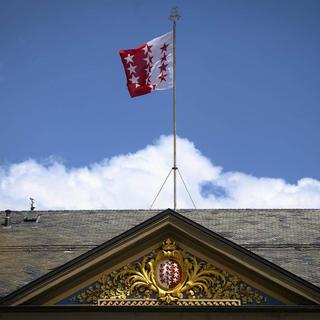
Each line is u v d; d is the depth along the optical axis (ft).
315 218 114.11
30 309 92.94
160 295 93.50
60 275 93.66
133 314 92.99
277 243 106.01
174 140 111.14
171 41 113.19
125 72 112.47
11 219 117.29
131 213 117.50
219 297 93.20
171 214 94.94
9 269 101.86
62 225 114.73
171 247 94.99
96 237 110.42
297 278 92.17
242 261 93.35
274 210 116.47
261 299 92.99
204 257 94.58
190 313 92.63
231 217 114.32
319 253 103.09
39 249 107.14
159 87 112.16
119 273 94.48
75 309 92.89
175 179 110.22
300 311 91.66
